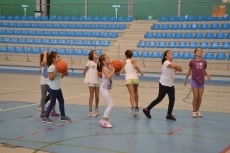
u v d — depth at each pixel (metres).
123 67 7.75
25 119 7.07
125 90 12.30
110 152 4.87
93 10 25.91
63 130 6.19
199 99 7.62
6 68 21.16
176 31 20.91
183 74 17.42
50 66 6.58
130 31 22.19
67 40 22.55
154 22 22.55
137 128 6.46
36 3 26.77
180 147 5.22
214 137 5.89
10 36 24.19
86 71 7.52
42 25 24.50
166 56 7.30
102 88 6.54
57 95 6.85
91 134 5.93
